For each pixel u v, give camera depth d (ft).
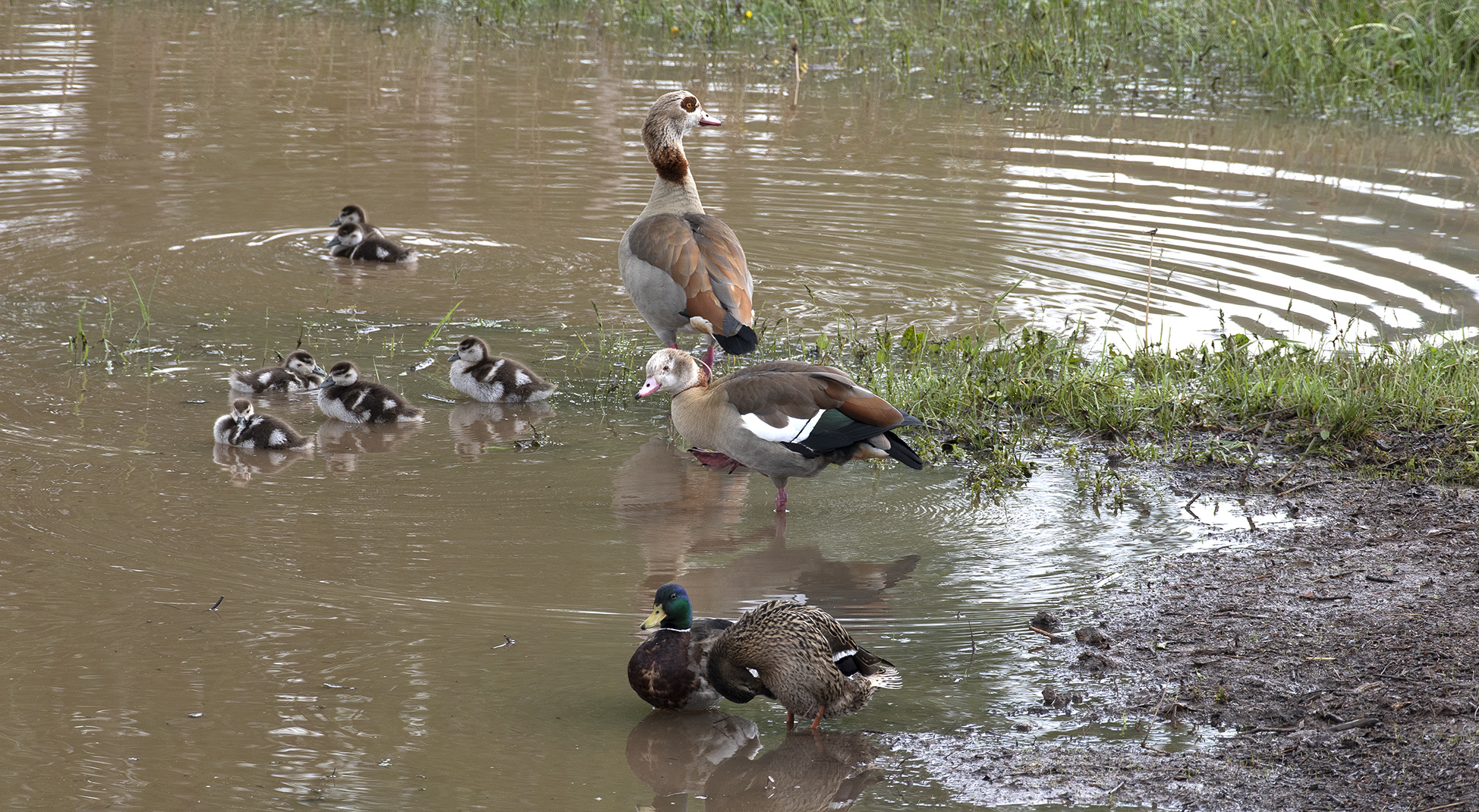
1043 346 52.39
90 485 40.98
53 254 63.36
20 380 49.52
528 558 37.06
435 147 83.35
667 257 51.26
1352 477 42.19
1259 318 57.21
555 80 100.17
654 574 36.22
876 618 34.01
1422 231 68.74
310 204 72.64
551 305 60.18
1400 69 96.73
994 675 31.22
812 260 65.46
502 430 47.24
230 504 40.01
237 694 29.86
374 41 111.55
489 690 30.42
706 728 29.50
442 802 26.20
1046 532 39.04
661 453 45.39
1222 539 38.27
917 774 27.45
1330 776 26.68
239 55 105.60
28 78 96.17
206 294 60.03
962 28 114.83
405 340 55.83
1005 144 85.46
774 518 40.19
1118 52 108.47
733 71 103.50
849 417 39.42
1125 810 26.00
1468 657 30.55
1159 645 32.27
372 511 39.88
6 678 30.19
